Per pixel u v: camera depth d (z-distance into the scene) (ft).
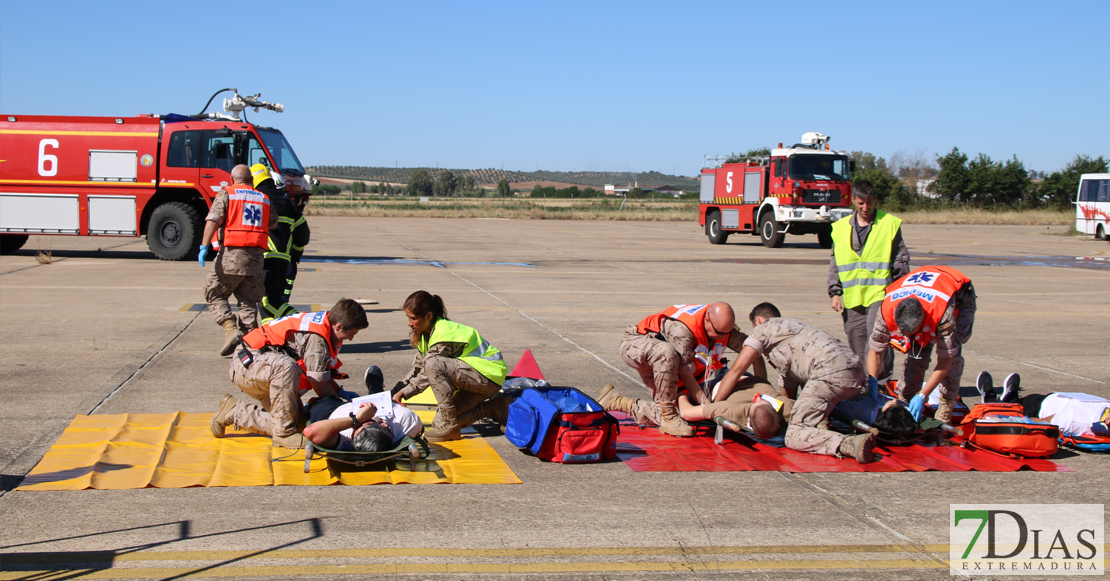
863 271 20.40
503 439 17.31
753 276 52.26
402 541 11.68
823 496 14.05
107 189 53.52
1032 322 35.27
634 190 391.24
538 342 28.14
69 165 53.42
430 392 20.93
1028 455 16.22
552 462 15.70
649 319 18.07
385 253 65.00
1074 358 27.17
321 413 15.80
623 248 77.00
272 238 27.58
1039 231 125.49
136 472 14.24
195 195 55.01
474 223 128.77
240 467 14.73
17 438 16.02
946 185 199.31
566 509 13.15
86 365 22.85
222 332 28.37
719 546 11.82
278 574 10.52
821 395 16.49
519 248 73.87
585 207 209.56
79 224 53.72
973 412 17.25
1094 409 17.01
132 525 12.00
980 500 13.99
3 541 11.32
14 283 40.40
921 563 11.46
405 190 510.58
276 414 15.83
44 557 10.82
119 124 53.57
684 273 53.47
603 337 29.40
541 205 224.94
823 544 12.00
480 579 10.55
